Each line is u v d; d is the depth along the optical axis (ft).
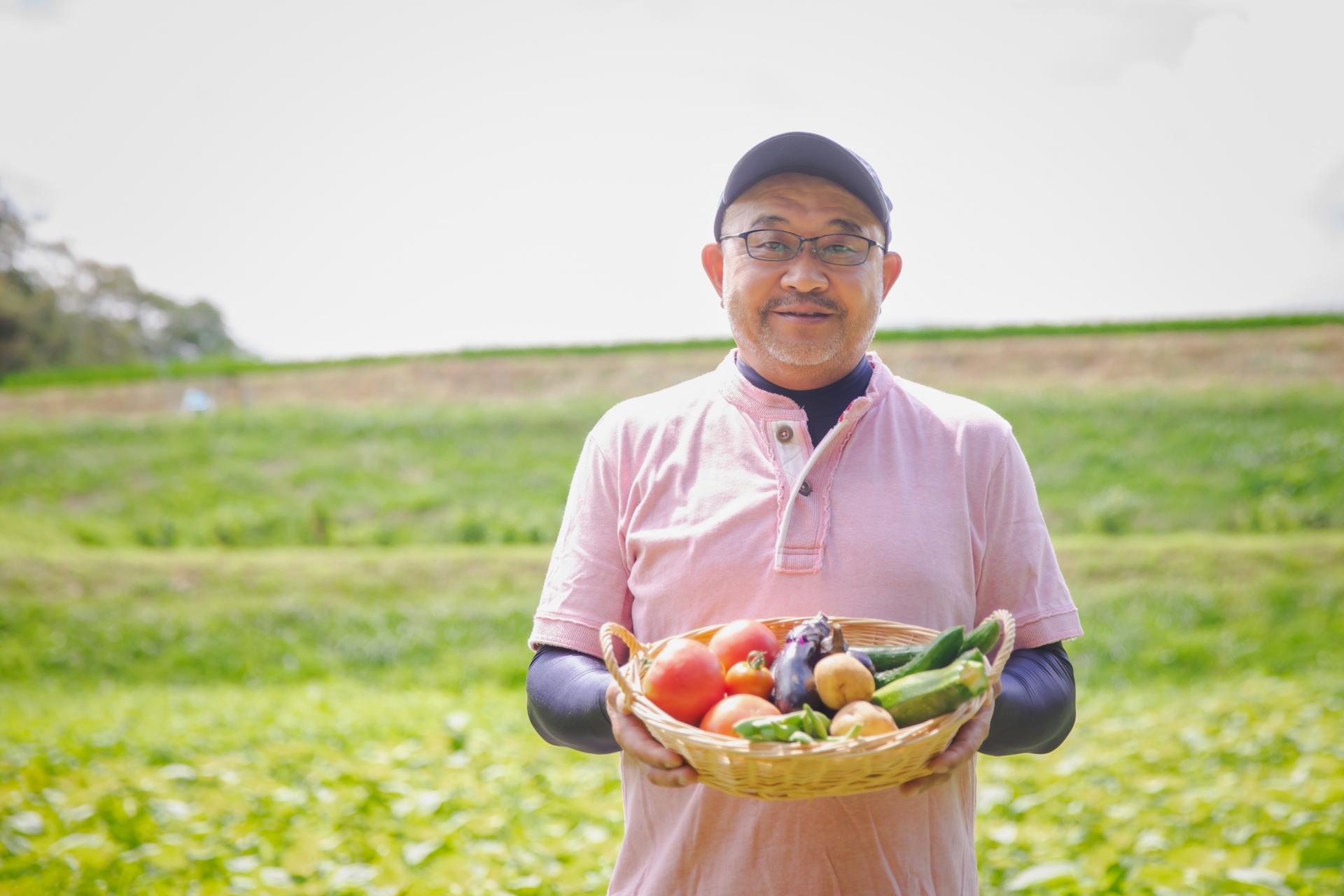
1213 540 48.73
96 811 15.06
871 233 7.14
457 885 12.67
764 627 6.33
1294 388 64.75
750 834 6.35
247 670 40.50
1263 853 13.65
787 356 6.96
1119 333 74.38
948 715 5.51
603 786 18.07
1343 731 21.84
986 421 7.05
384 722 26.05
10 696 37.35
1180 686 36.04
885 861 6.30
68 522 56.49
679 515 6.93
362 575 47.55
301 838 13.74
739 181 7.19
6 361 126.31
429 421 68.39
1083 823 15.60
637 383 76.79
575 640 6.98
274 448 65.57
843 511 6.72
